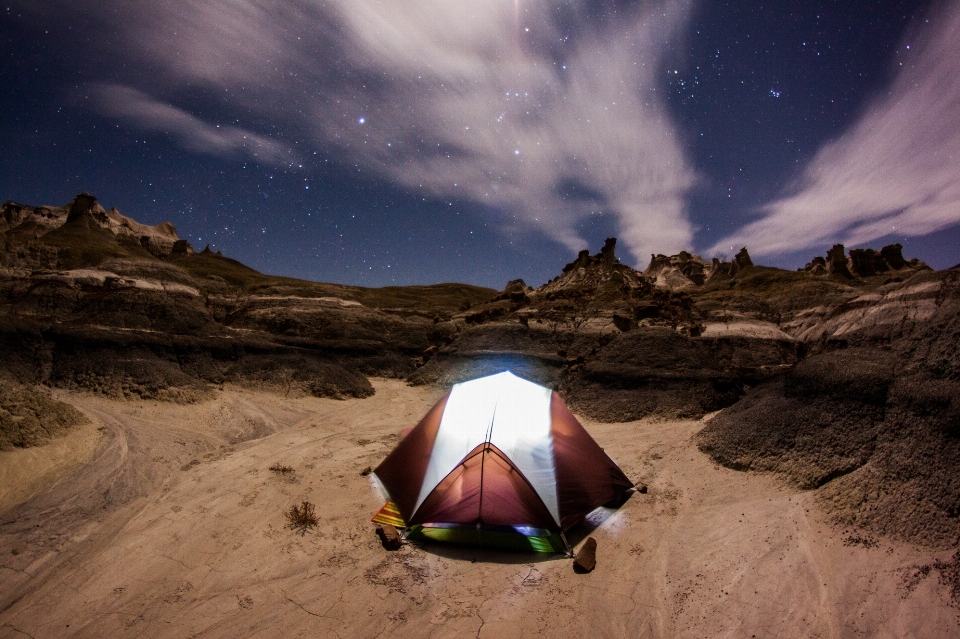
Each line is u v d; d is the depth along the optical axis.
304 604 9.03
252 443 19.38
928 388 11.95
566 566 10.36
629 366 26.02
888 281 49.22
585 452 13.76
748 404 17.47
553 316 36.38
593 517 12.57
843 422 13.27
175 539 11.33
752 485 13.31
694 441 17.41
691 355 26.56
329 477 15.35
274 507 13.09
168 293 33.25
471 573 10.11
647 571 10.06
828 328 27.52
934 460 10.39
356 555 10.78
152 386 24.12
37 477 14.35
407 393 31.16
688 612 8.62
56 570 10.04
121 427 19.30
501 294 50.94
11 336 25.17
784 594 8.56
